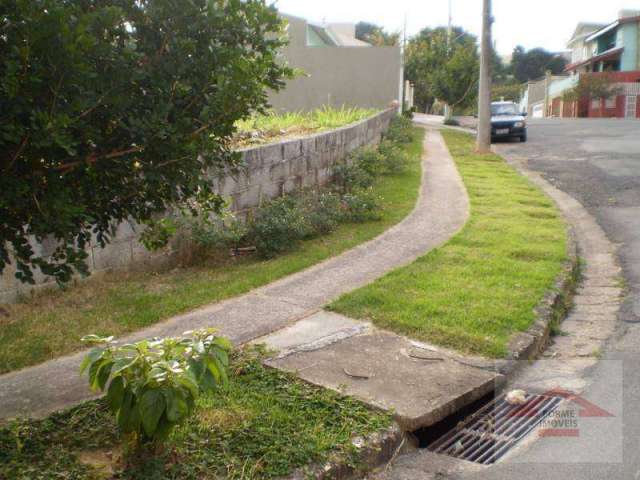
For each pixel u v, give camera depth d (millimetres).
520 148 20047
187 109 3498
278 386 4391
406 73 39594
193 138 3455
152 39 3389
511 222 9719
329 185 11984
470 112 43219
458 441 4188
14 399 4234
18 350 5000
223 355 3535
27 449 3516
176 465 3336
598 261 8172
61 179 3217
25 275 3260
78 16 2947
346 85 23312
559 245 8359
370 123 16359
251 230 8109
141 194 3738
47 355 4957
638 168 14961
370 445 3734
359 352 5051
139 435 3334
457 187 12734
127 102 3176
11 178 2982
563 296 6598
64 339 5242
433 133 24750
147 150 3398
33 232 3277
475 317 5719
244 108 3531
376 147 15438
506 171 15148
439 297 6254
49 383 4477
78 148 3199
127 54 3066
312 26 26672
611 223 10094
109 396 3281
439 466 3799
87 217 3223
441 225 9570
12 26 2729
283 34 4160
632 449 3820
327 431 3818
